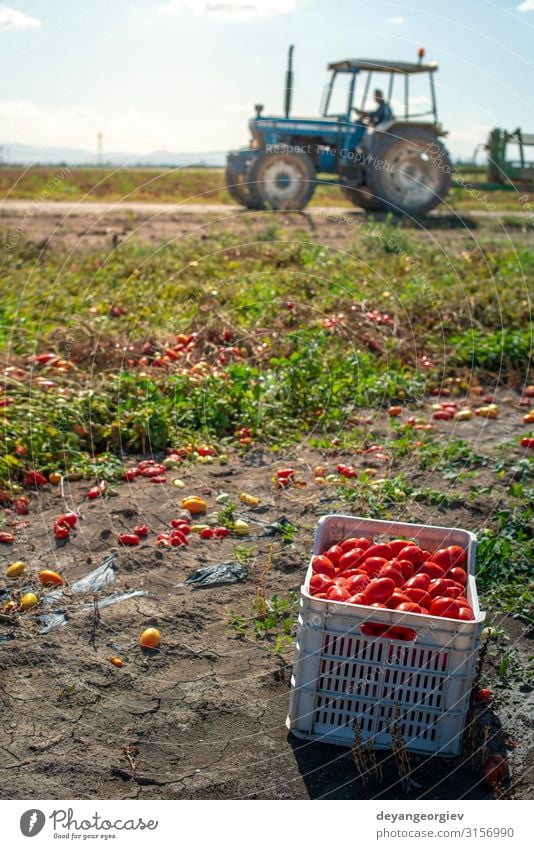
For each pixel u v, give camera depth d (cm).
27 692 382
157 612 449
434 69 1986
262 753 350
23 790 328
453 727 345
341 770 342
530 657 418
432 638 340
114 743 354
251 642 427
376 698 350
